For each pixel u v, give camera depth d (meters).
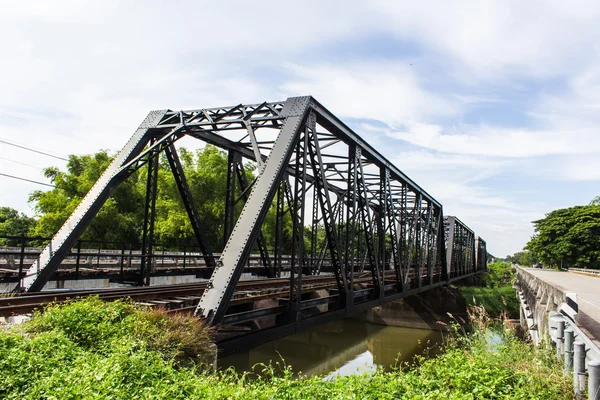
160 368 6.25
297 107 11.76
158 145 13.36
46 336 6.80
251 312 9.82
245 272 18.42
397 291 20.22
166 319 8.00
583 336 6.71
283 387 6.54
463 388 7.25
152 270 16.39
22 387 5.34
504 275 71.12
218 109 13.45
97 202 12.49
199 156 44.84
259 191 10.26
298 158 11.78
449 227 44.47
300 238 11.39
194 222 15.35
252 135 12.18
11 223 51.06
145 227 14.09
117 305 8.39
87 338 7.14
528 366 8.05
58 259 11.47
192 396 5.59
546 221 57.75
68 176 38.50
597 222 50.94
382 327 36.22
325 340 29.97
